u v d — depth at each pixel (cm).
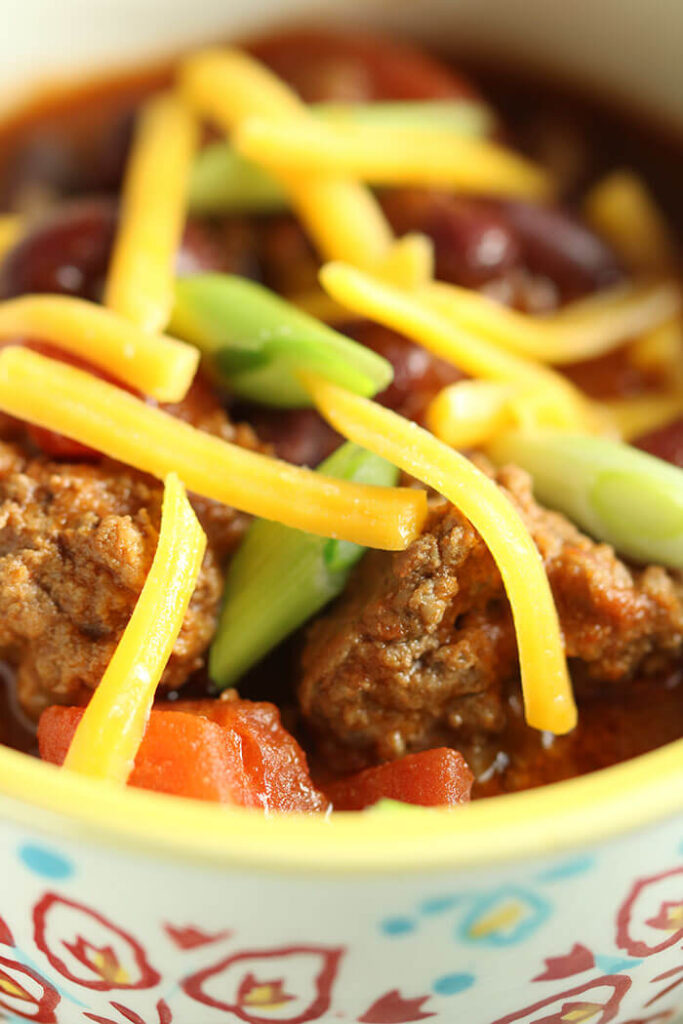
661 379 22
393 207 23
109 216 22
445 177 23
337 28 27
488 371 20
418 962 16
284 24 26
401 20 27
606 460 19
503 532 18
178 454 18
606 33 26
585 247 23
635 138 26
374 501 18
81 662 18
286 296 22
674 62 26
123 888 16
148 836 15
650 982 18
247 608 18
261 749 18
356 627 18
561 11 26
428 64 25
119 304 20
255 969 16
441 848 15
